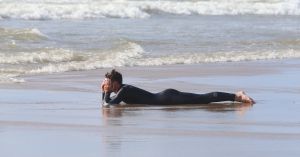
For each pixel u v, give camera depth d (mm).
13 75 36656
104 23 72688
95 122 22594
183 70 40750
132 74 38438
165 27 68875
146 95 28141
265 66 43688
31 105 26766
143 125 22062
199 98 28297
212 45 55281
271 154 17109
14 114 24000
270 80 36531
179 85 34094
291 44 58969
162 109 26672
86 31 61594
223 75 38594
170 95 28172
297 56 51344
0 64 41375
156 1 97750
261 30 69500
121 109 26453
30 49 47125
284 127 21859
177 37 59344
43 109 25703
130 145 18172
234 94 28609
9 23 70250
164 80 36031
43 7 81062
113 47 50594
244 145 18312
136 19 81062
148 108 26922
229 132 20609
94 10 82875
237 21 81938
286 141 19000
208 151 17438
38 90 31453
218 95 28328
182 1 100125
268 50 53688
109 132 20391
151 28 67250
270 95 31016
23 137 19250
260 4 101188
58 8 81500
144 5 91938
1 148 17531
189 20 81125
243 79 36844
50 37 55125
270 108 27016
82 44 51875
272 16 94250
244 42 58094
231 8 97375
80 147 17797
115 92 28078
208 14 94125
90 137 19406
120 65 42719
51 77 36500
